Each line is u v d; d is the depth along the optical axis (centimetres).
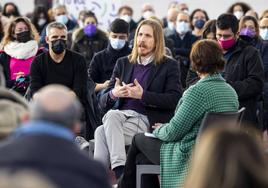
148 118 966
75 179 410
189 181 448
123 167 936
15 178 385
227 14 1044
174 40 1531
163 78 972
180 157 826
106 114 961
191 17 1666
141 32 980
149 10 1891
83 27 1461
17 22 1171
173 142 841
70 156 421
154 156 859
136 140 875
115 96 962
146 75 980
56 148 422
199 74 839
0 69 627
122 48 1229
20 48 1153
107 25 1738
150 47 978
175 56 1406
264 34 1290
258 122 1088
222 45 1038
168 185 834
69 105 446
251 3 2141
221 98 818
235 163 432
